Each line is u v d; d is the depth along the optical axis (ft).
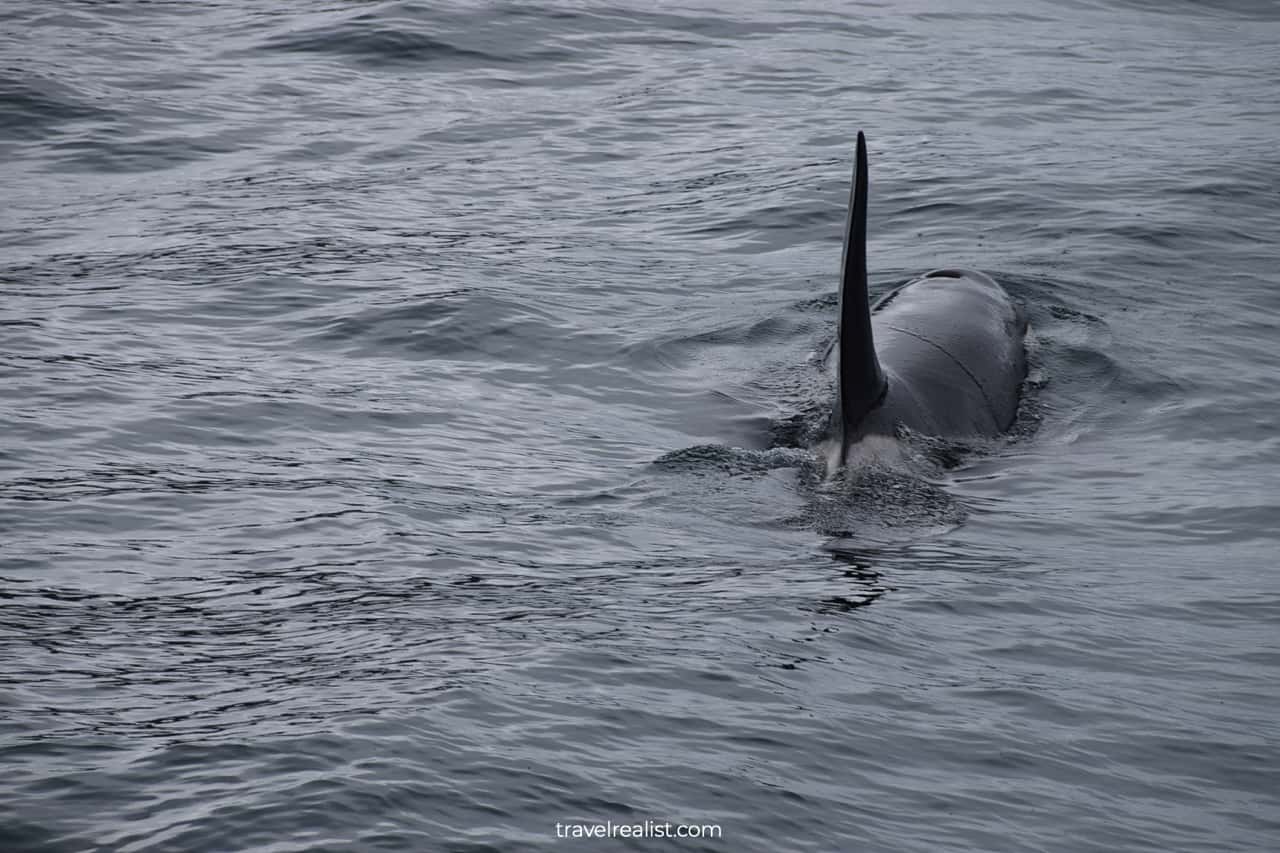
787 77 265.54
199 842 56.75
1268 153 216.13
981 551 100.32
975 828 63.82
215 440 116.16
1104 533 104.78
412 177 207.00
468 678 73.20
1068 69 275.39
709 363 140.05
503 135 229.45
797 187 201.26
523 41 281.54
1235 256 171.63
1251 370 138.92
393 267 165.07
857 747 69.97
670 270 168.35
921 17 317.63
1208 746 73.15
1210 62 285.43
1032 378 136.36
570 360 139.74
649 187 204.33
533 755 65.62
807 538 101.76
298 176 206.08
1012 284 160.35
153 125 227.40
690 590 89.92
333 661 75.72
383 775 62.13
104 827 57.67
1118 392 133.80
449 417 124.36
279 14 294.66
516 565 93.45
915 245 176.35
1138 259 169.48
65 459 110.52
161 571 90.63
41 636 79.36
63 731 66.33
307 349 139.95
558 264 169.27
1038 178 203.00
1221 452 121.19
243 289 156.35
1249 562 99.66
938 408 123.24
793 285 162.71
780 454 118.32
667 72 267.39
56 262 165.58
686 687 74.64
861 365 114.01
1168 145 221.87
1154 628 88.07
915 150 219.82
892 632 84.94
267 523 99.55
